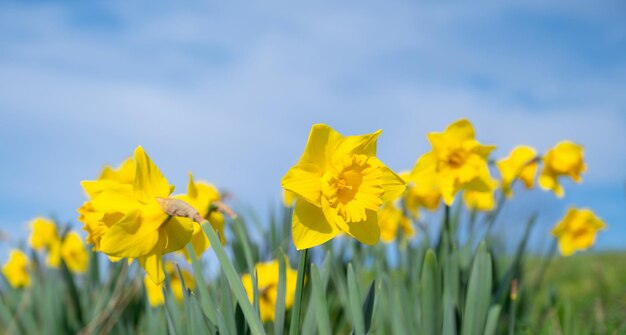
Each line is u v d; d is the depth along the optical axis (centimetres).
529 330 121
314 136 72
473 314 85
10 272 137
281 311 77
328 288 108
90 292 118
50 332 111
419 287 100
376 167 73
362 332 75
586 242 136
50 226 131
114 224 72
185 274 104
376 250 106
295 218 72
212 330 75
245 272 100
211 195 89
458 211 109
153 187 74
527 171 128
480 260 85
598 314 141
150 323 94
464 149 108
